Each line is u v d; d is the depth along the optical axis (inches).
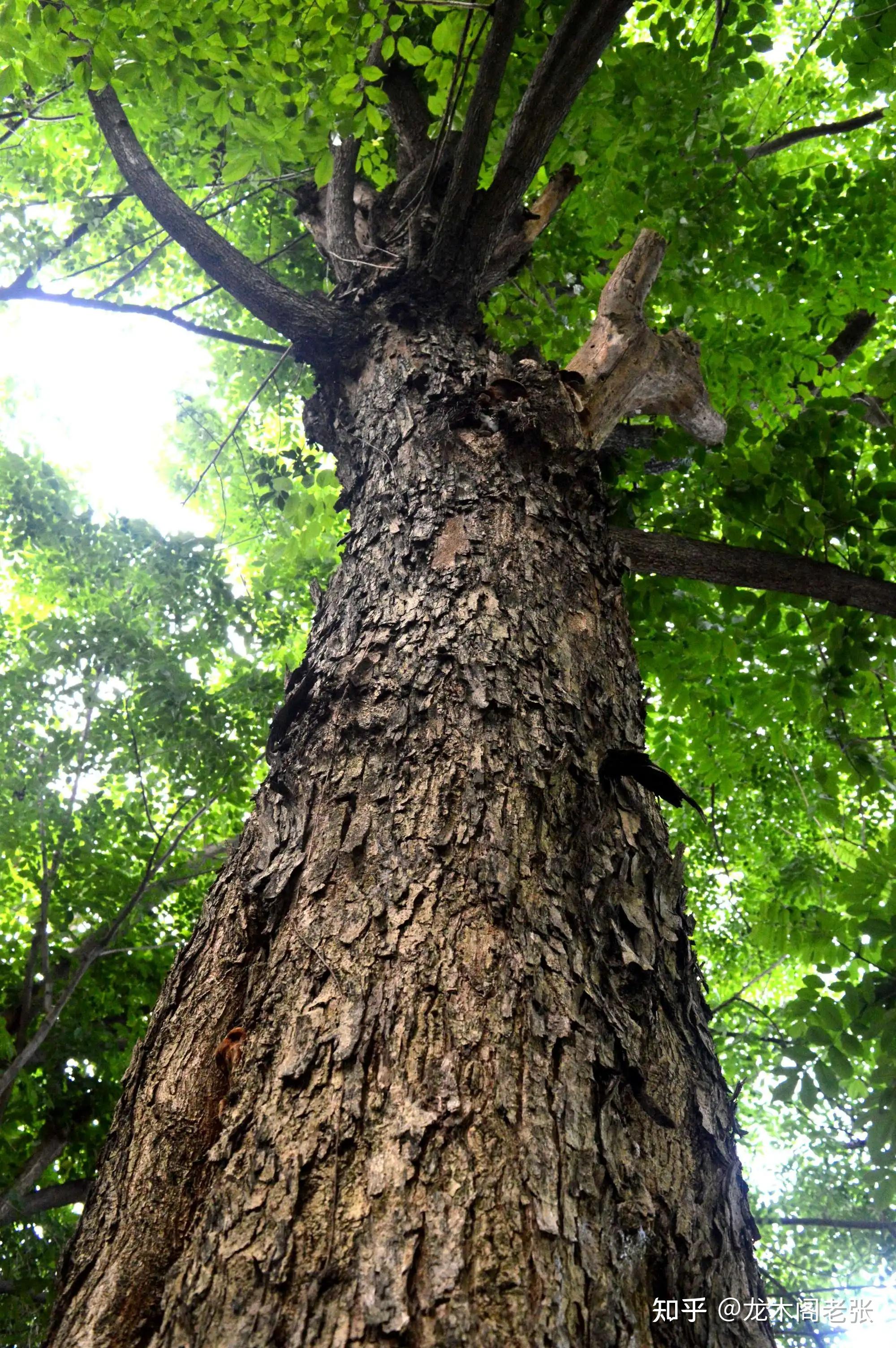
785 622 191.3
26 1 117.3
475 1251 38.8
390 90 179.2
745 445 161.0
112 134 130.0
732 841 325.7
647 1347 38.3
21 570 309.4
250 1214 41.8
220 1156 45.8
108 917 258.2
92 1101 247.4
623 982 56.0
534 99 121.6
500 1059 47.0
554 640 80.0
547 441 104.7
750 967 344.5
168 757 249.9
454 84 119.7
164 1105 52.5
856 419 153.3
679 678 187.2
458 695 71.1
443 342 123.7
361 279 137.6
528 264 169.6
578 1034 49.9
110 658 247.6
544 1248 39.4
